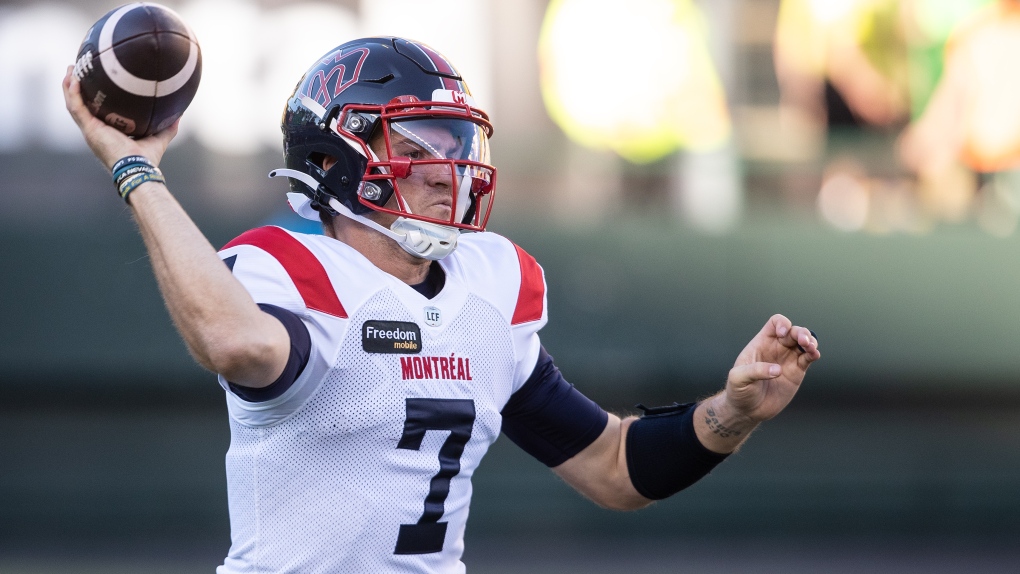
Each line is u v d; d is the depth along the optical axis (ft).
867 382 87.30
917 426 85.51
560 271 86.17
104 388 84.69
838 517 83.05
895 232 87.61
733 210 87.35
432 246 24.38
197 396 84.99
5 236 83.87
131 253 84.89
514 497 81.35
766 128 87.35
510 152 86.28
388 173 24.52
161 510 80.79
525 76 86.07
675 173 87.25
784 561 74.08
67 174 84.28
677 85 86.79
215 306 21.01
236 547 24.41
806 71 87.10
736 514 82.33
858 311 87.30
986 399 87.10
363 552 23.72
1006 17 86.69
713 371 86.33
